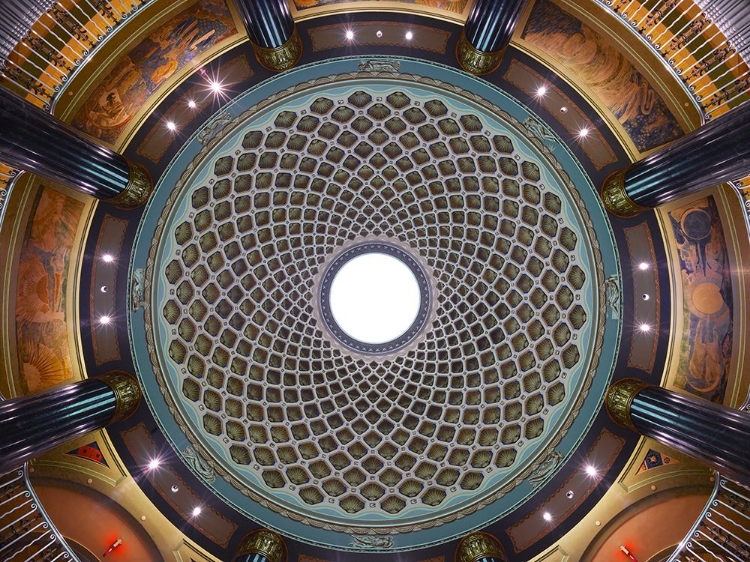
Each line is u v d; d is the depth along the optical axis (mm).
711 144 11719
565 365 17203
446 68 15477
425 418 19344
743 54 11188
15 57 12133
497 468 17969
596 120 15102
